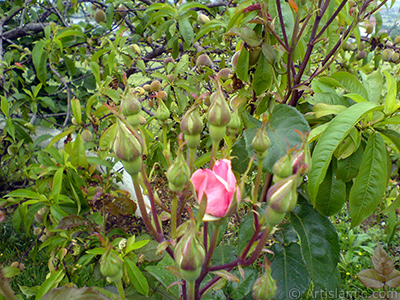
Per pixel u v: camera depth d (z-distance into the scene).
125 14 0.88
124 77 0.22
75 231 0.50
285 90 0.39
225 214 0.18
